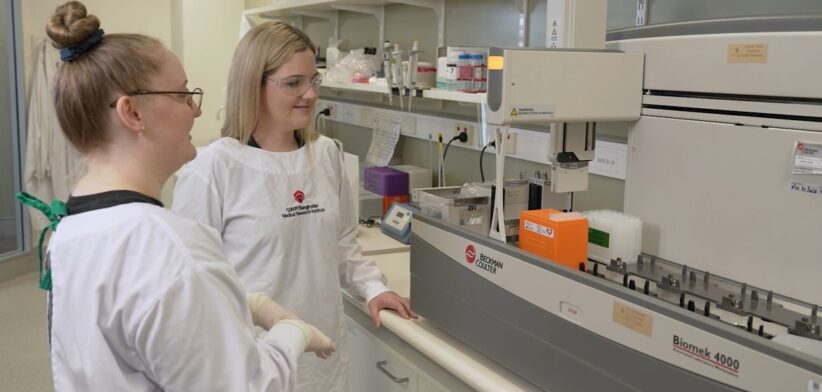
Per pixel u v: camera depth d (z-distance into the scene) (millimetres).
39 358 3357
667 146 1485
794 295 1269
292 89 1625
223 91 4688
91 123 945
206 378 890
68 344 911
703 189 1416
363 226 2730
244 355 925
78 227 921
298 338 1128
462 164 2812
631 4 2012
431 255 1588
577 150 1545
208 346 895
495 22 2533
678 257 1482
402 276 2129
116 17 4945
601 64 1455
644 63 1516
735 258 1365
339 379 1806
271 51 1596
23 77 4406
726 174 1367
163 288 872
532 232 1421
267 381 955
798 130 1241
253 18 4012
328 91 3828
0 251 4500
